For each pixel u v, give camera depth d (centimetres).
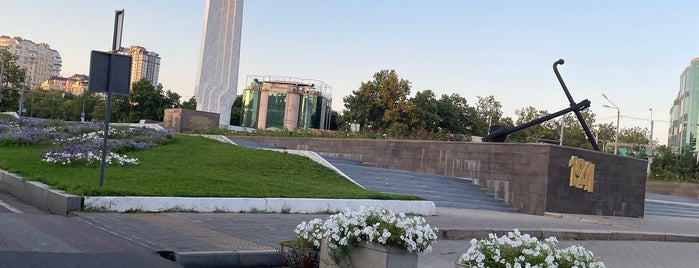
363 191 1680
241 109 7612
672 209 3188
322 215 1345
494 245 573
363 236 666
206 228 1017
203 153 2144
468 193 2273
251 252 816
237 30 4853
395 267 647
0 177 1439
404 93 6397
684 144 9406
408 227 657
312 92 7325
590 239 1541
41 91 8975
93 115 7756
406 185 2152
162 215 1128
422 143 2645
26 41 13938
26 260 661
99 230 916
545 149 2198
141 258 741
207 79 4750
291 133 3575
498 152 2358
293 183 1659
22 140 2156
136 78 11869
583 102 2569
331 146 3023
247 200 1281
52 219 977
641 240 1666
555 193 2205
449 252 1059
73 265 666
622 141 8156
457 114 7212
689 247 1612
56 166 1577
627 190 2572
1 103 7550
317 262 712
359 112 6406
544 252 559
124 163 1697
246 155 2169
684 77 9888
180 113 4162
